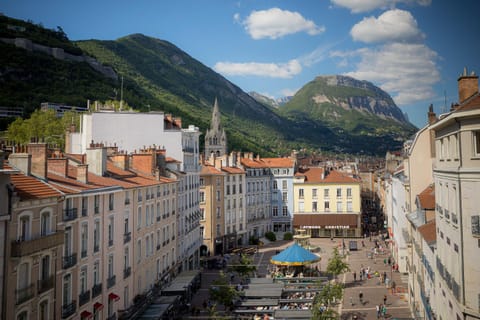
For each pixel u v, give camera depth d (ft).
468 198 71.46
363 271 219.41
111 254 125.08
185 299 170.19
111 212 124.77
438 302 95.86
